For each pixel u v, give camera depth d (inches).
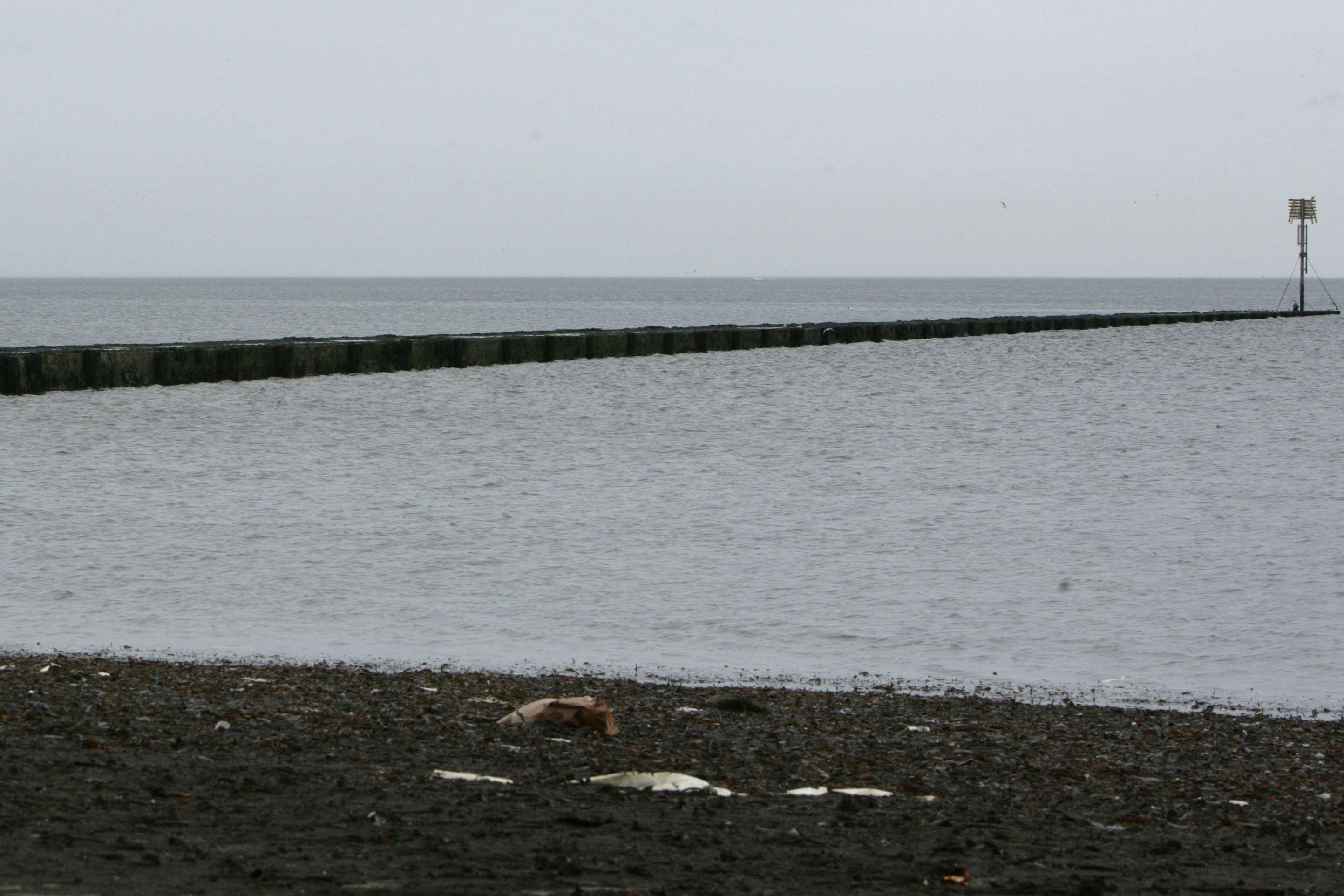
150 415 2004.2
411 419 2044.8
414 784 411.8
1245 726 621.3
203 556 1031.6
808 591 944.3
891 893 313.1
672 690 679.1
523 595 924.0
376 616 862.5
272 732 504.4
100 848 320.5
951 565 1031.0
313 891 294.0
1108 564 1037.2
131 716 527.8
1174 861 359.9
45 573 964.6
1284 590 954.7
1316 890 331.9
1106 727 610.2
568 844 343.3
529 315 7691.9
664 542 1112.2
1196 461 1648.6
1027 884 325.4
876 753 525.3
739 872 324.5
